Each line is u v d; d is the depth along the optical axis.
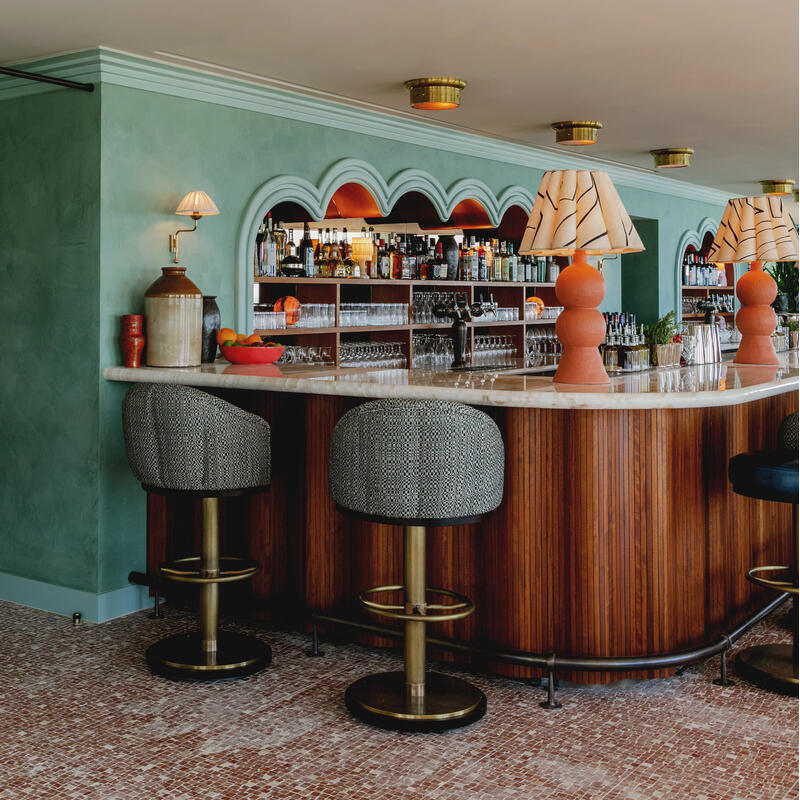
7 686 3.64
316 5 3.66
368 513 3.19
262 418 3.87
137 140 4.46
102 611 4.47
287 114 5.14
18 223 4.64
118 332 4.46
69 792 2.81
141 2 3.63
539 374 6.73
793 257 5.41
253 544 4.26
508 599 3.62
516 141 6.68
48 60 4.38
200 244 4.78
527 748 3.11
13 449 4.76
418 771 2.95
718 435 3.94
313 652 4.00
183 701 3.50
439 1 3.63
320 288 5.75
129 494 4.59
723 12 3.79
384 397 3.66
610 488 3.52
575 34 4.07
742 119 5.96
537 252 4.09
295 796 2.79
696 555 3.70
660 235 8.91
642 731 3.24
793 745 3.13
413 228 7.62
